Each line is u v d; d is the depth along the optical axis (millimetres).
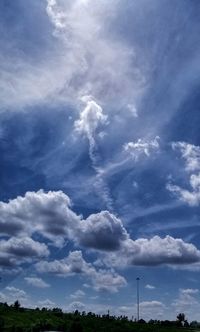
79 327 179875
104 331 198875
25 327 185000
